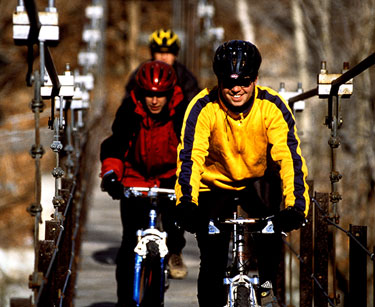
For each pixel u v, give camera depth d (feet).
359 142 167.02
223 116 49.88
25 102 264.31
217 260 51.93
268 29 290.76
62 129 57.31
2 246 213.25
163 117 62.69
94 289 86.53
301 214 45.83
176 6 333.83
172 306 76.89
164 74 61.41
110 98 403.13
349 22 188.24
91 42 198.90
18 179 236.84
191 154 48.73
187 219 46.65
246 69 46.96
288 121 49.49
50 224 49.16
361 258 52.54
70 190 68.18
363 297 52.54
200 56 288.92
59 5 328.90
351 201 181.27
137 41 433.07
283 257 73.67
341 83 56.24
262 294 52.37
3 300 176.55
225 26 342.44
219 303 51.83
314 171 197.26
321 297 60.85
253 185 53.36
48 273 42.96
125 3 432.25
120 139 61.11
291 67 272.10
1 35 239.71
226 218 52.90
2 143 204.23
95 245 115.44
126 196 59.31
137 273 60.29
